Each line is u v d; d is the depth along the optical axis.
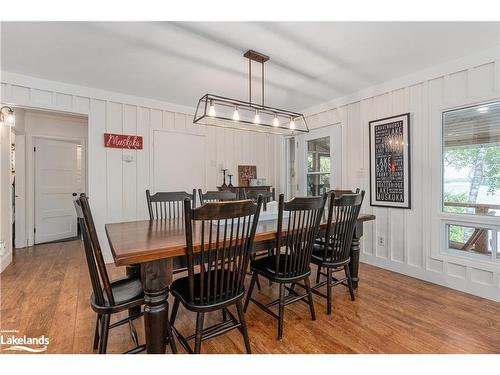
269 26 2.04
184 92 3.53
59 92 3.16
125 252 1.32
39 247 4.28
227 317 2.03
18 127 4.12
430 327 1.94
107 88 3.38
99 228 3.46
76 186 5.13
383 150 3.22
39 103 3.05
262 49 2.39
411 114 2.95
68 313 2.12
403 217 3.05
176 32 2.12
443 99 2.69
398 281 2.85
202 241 1.38
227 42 2.27
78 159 5.18
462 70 2.54
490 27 2.05
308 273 1.94
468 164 2.59
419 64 2.71
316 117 4.18
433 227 2.79
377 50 2.42
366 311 2.18
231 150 4.58
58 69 2.81
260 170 4.93
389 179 3.16
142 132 3.75
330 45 2.32
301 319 2.06
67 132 4.90
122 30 2.08
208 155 4.34
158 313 1.41
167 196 2.71
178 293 1.58
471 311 2.17
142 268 1.39
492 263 2.40
